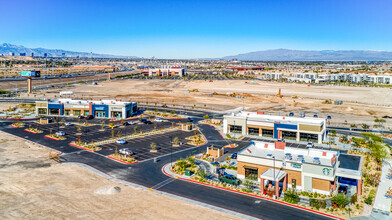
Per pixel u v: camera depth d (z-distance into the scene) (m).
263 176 55.41
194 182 61.94
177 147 88.88
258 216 47.38
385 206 51.31
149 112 148.25
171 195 55.06
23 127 112.44
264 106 168.88
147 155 80.44
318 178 56.16
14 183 58.59
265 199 53.84
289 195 52.97
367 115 142.88
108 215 46.50
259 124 102.94
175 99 196.88
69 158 76.38
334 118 136.00
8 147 85.12
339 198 50.03
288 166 58.53
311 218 46.88
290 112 149.00
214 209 49.56
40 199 51.75
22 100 180.00
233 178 61.34
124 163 73.50
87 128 112.31
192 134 105.50
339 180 61.81
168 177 64.50
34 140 94.06
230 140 97.75
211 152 81.25
